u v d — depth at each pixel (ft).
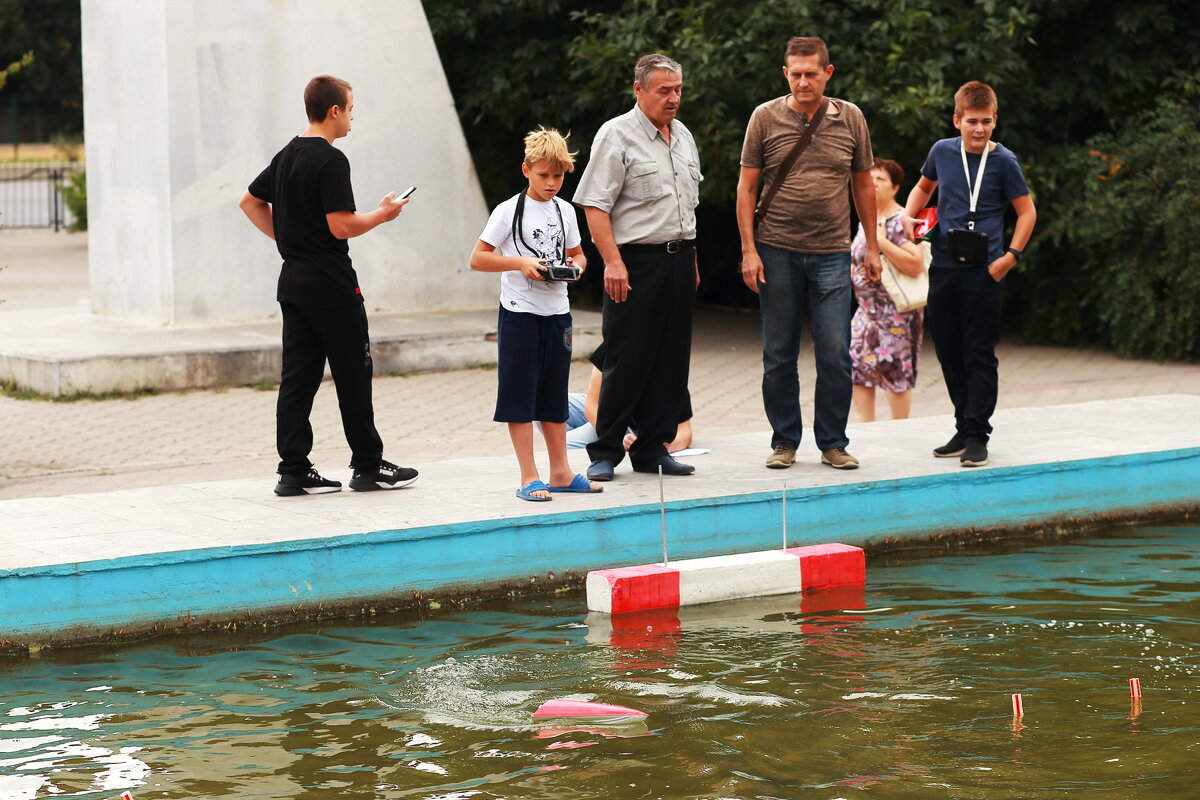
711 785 16.28
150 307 54.54
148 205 54.03
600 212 27.32
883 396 46.14
